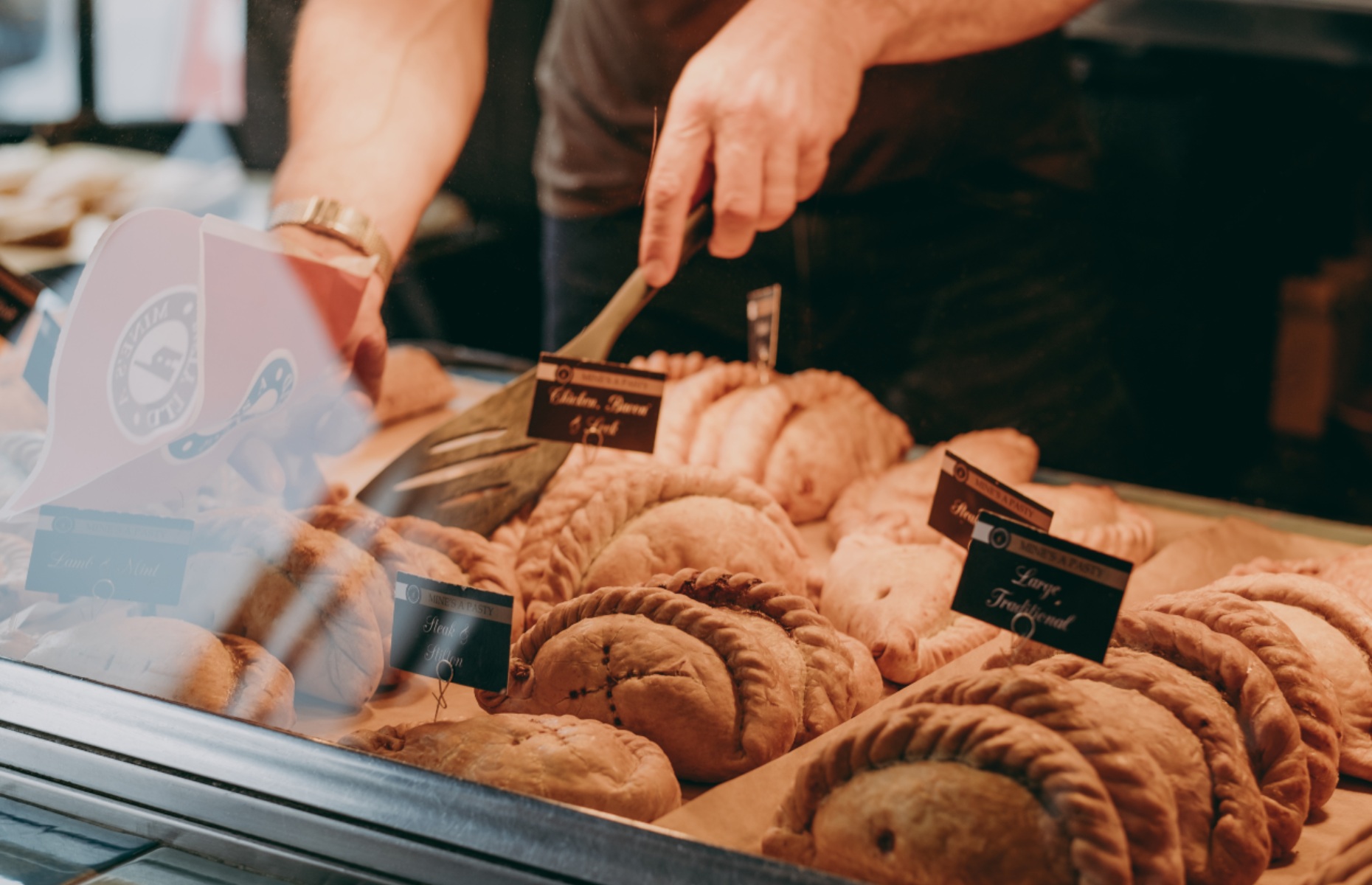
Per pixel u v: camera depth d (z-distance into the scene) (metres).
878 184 1.75
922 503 1.78
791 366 2.04
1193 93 1.66
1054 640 1.09
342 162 1.78
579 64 1.63
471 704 1.35
